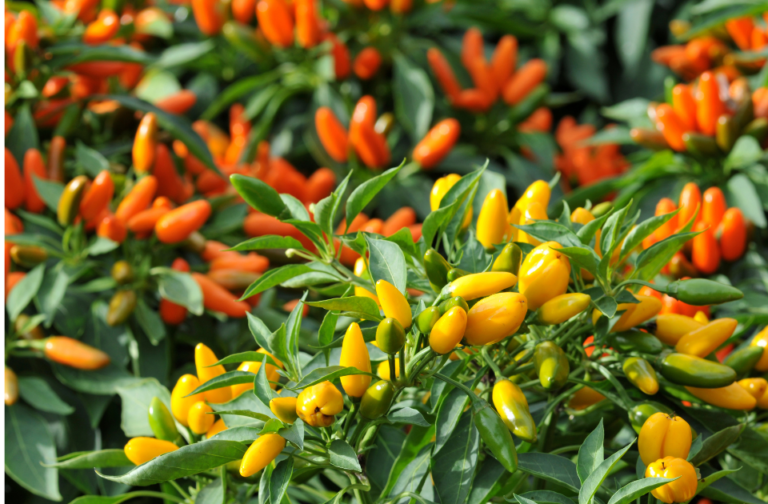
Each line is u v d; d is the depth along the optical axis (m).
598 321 1.10
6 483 1.27
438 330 1.05
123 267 1.26
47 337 1.30
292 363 1.09
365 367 1.06
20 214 1.29
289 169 1.41
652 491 1.06
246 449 1.07
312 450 1.08
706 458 1.09
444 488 1.07
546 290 1.07
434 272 1.09
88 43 1.39
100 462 1.13
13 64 1.34
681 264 1.27
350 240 1.11
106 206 1.27
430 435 1.11
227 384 1.08
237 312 1.27
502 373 1.11
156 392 1.19
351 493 1.18
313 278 1.15
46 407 1.24
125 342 1.28
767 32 1.61
